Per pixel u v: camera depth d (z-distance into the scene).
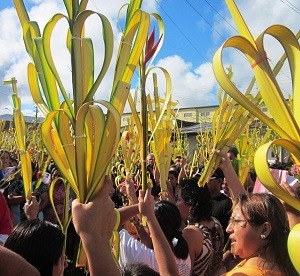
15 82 2.31
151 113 2.96
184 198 3.22
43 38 1.47
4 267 1.08
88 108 1.28
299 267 0.94
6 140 11.16
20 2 1.66
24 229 1.89
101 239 1.29
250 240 1.83
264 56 1.12
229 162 2.76
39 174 4.27
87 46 1.36
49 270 1.85
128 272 1.97
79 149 1.31
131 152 3.63
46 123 1.42
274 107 1.07
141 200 2.00
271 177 0.98
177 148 7.95
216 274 3.07
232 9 1.15
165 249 1.97
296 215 2.02
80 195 1.33
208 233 3.03
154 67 1.93
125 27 1.52
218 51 1.06
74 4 1.38
